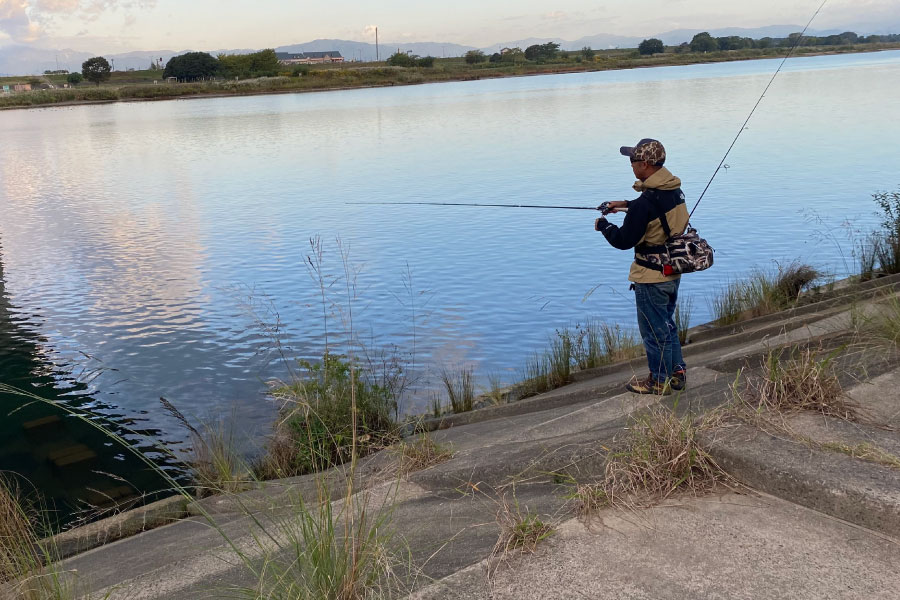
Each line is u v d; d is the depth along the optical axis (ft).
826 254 45.03
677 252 16.58
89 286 46.01
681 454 11.63
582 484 12.71
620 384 22.29
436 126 156.87
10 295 44.39
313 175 95.20
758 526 10.27
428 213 67.51
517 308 38.93
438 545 11.09
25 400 28.89
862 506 10.06
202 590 11.28
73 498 21.01
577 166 88.99
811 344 19.02
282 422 22.16
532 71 515.09
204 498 19.42
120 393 29.25
